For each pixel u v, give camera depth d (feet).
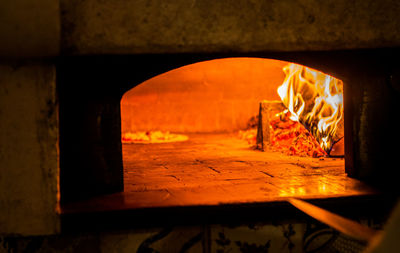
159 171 7.73
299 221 5.40
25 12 4.51
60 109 5.45
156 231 5.16
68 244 5.08
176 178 6.92
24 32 4.58
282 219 5.20
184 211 5.01
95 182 5.70
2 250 5.01
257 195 5.39
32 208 4.94
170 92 16.12
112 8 4.98
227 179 6.71
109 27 4.98
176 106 16.22
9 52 4.72
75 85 5.58
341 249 5.43
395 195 5.37
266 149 10.57
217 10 5.16
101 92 5.74
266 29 5.25
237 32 5.20
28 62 4.90
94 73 5.60
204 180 6.66
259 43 5.25
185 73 16.05
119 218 4.95
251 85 16.44
